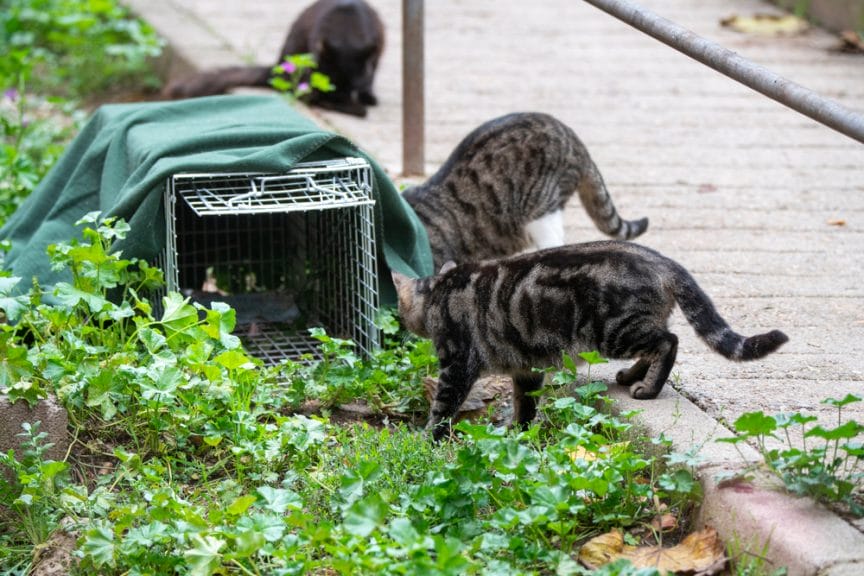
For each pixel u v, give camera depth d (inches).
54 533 211.2
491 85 483.8
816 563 171.9
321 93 471.2
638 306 229.8
